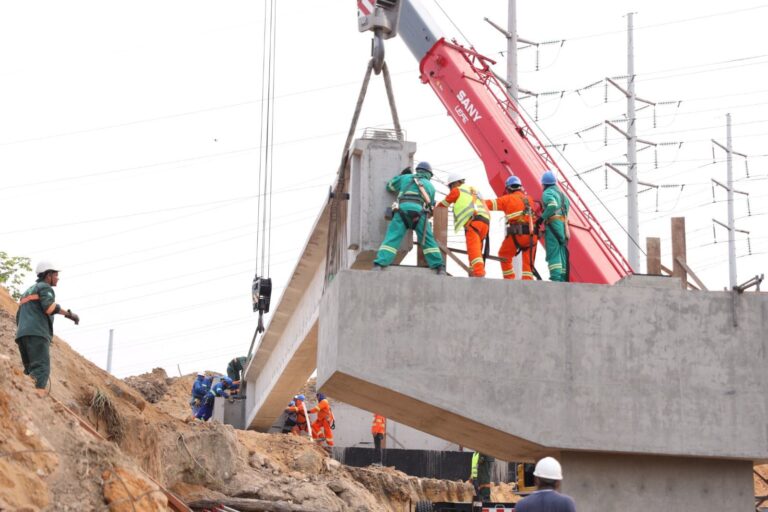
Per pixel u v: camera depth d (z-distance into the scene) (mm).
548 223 16281
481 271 15375
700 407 14344
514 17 32250
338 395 15141
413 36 24562
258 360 31547
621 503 14367
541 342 14320
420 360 14078
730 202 48219
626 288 14617
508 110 25672
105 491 11414
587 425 14148
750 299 14703
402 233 15133
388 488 27281
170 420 19969
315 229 20000
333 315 14375
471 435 15039
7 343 17828
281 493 21250
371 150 16281
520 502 9703
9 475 10305
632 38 41250
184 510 12766
